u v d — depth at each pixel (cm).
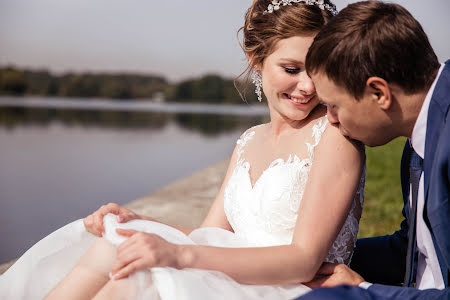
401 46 140
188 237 169
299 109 182
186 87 8688
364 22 143
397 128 152
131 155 1332
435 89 144
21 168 1033
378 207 475
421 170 157
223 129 2794
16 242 436
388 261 202
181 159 1248
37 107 5716
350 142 170
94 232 172
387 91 143
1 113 3797
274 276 157
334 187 167
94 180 880
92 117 3912
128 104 8981
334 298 133
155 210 491
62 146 1534
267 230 183
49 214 575
